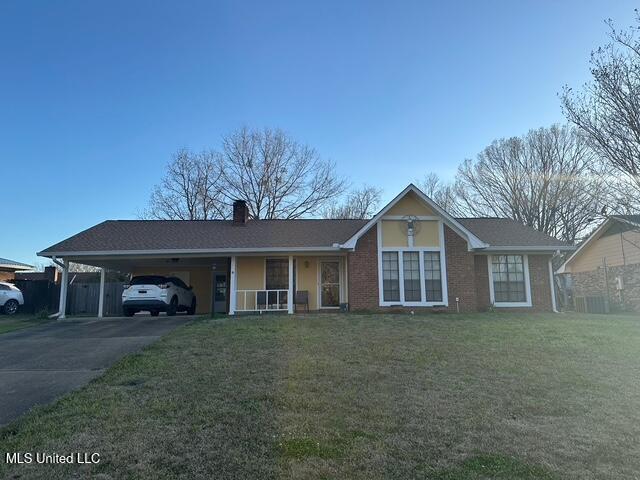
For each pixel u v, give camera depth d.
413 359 8.45
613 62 13.66
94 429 5.23
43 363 8.77
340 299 18.89
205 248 17.17
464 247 17.30
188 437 5.00
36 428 5.29
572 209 33.75
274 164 37.22
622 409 6.00
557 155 34.53
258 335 10.71
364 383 6.97
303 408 5.90
